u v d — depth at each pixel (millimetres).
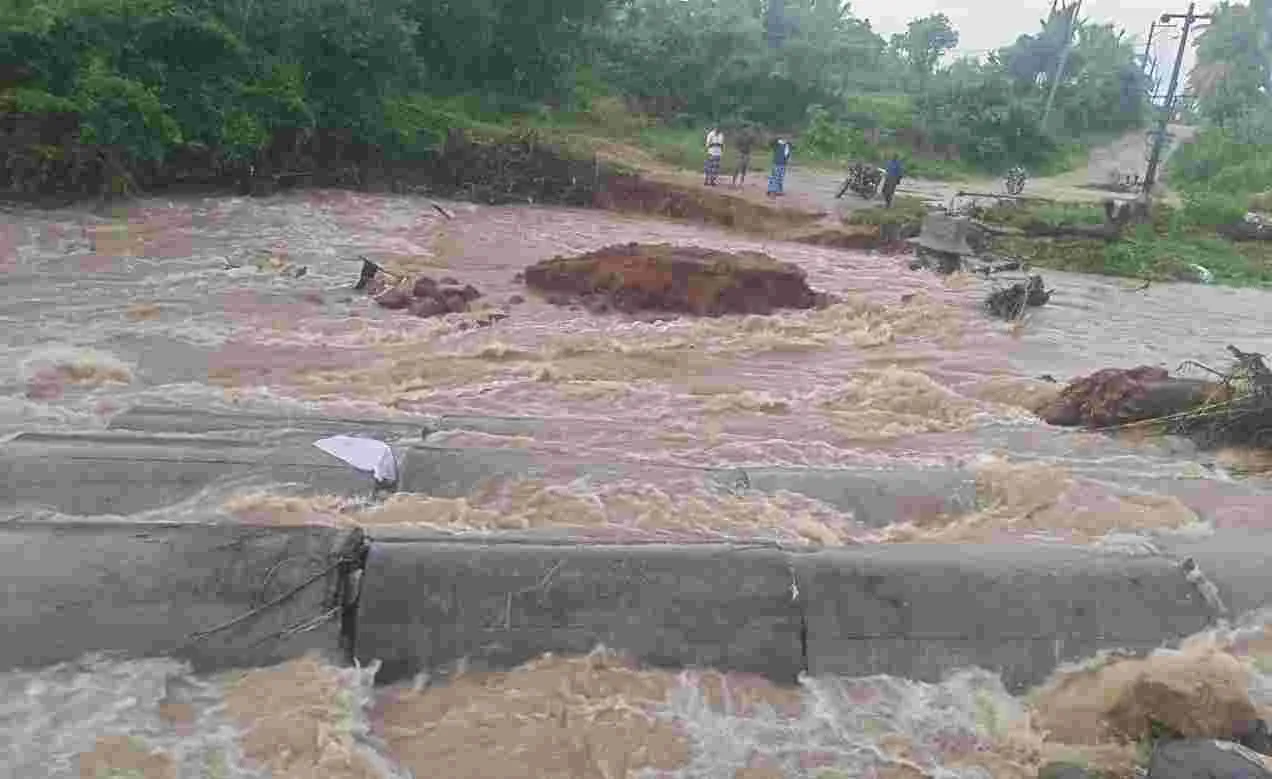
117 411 10156
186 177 22469
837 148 38562
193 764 4953
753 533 7715
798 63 42969
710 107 40719
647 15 46500
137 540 5926
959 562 6582
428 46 33531
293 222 21234
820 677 5973
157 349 12469
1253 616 6648
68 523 6137
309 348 12977
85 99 19703
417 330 13961
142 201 20969
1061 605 6340
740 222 25609
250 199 22781
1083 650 6199
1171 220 29344
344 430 9320
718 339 14625
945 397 12336
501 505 7902
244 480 7570
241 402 10703
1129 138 59188
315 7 25016
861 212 25484
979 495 8852
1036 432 11336
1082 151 51594
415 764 5156
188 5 23219
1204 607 6512
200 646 5535
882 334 15508
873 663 6043
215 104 22422
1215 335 17703
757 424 11156
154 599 5625
